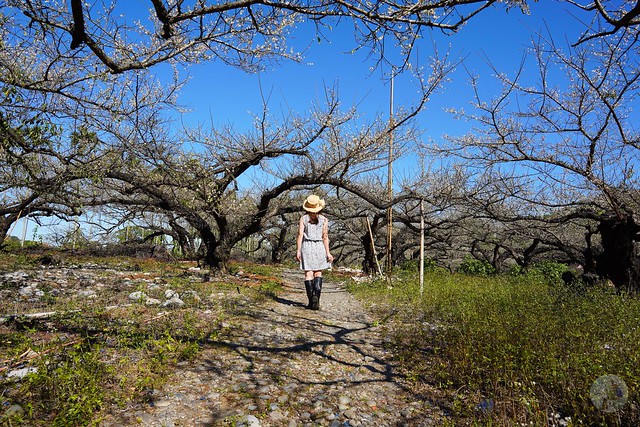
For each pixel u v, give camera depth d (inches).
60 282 354.9
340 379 178.2
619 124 330.6
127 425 126.4
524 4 141.1
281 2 139.6
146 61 175.9
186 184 361.4
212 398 149.4
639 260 377.1
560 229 621.3
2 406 123.4
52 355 161.8
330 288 518.3
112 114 227.5
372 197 469.1
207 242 472.1
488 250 884.6
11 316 210.8
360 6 142.5
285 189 466.3
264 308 316.8
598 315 252.5
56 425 116.5
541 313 253.1
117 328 210.5
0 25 192.4
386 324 283.1
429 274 590.9
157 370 165.5
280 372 180.4
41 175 273.9
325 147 486.9
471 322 236.4
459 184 518.0
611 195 358.0
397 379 180.4
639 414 131.7
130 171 347.3
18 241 808.3
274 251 1120.2
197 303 296.7
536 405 135.0
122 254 764.6
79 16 144.1
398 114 470.3
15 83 187.0
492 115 382.6
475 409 145.1
